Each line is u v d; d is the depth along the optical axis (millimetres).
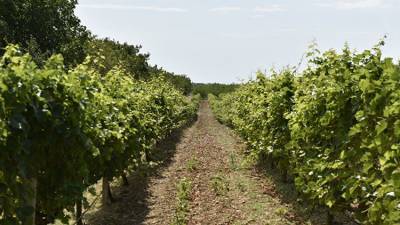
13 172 5262
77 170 6461
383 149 5512
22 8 43156
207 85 113500
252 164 17188
